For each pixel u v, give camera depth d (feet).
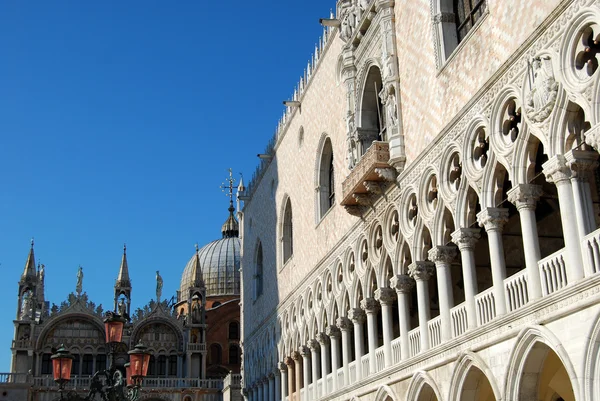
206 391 300.61
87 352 301.63
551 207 112.57
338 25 158.51
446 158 103.81
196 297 322.14
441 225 105.60
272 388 205.16
